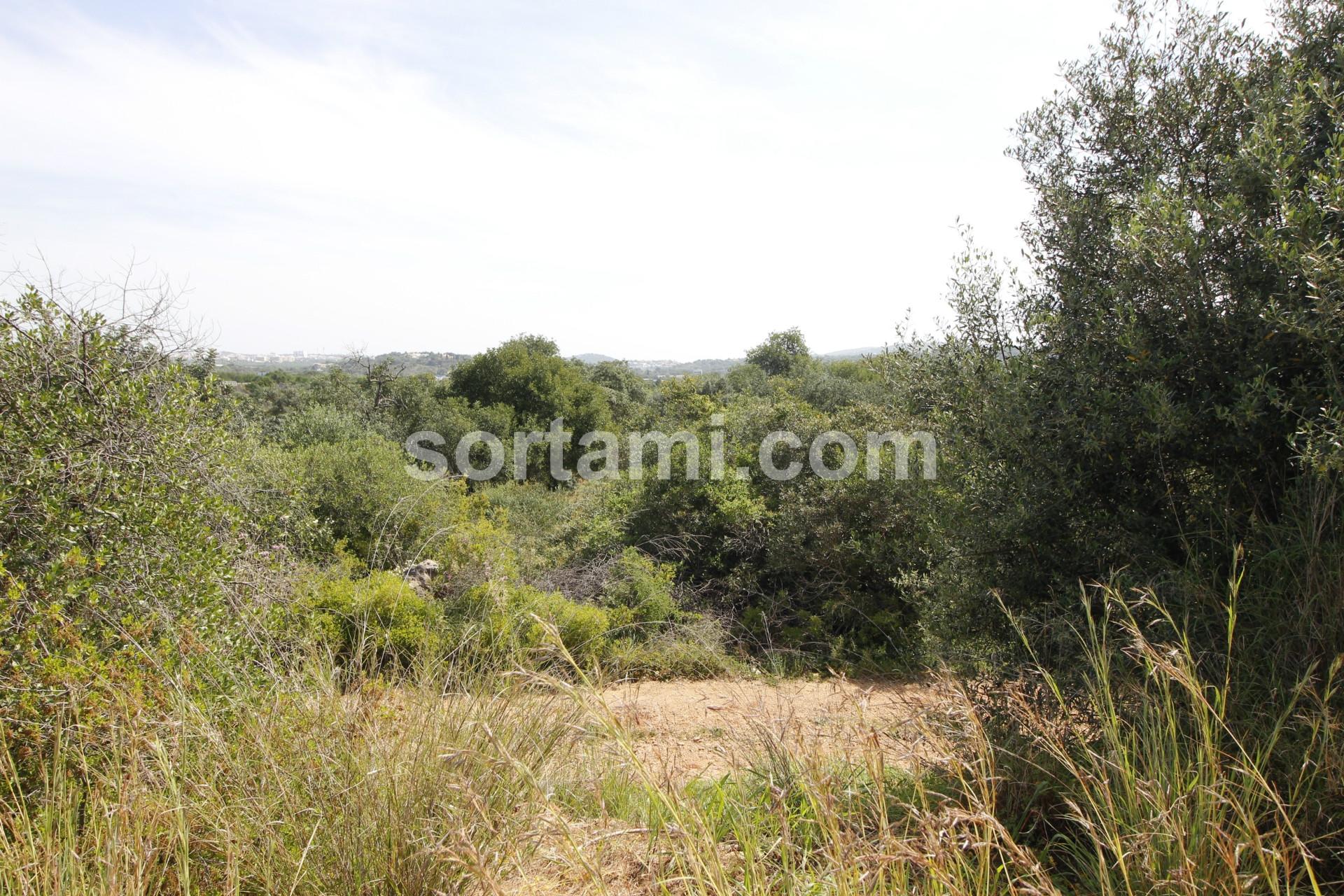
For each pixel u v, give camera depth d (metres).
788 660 7.97
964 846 1.94
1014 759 2.94
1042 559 3.57
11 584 2.78
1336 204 2.77
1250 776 2.10
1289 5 3.52
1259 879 2.05
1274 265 3.01
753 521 10.48
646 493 11.34
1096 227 3.87
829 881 2.09
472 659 3.35
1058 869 2.67
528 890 2.39
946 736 3.02
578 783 3.01
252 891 2.31
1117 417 3.34
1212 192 3.54
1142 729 2.56
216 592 3.45
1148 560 3.21
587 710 2.37
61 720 2.50
